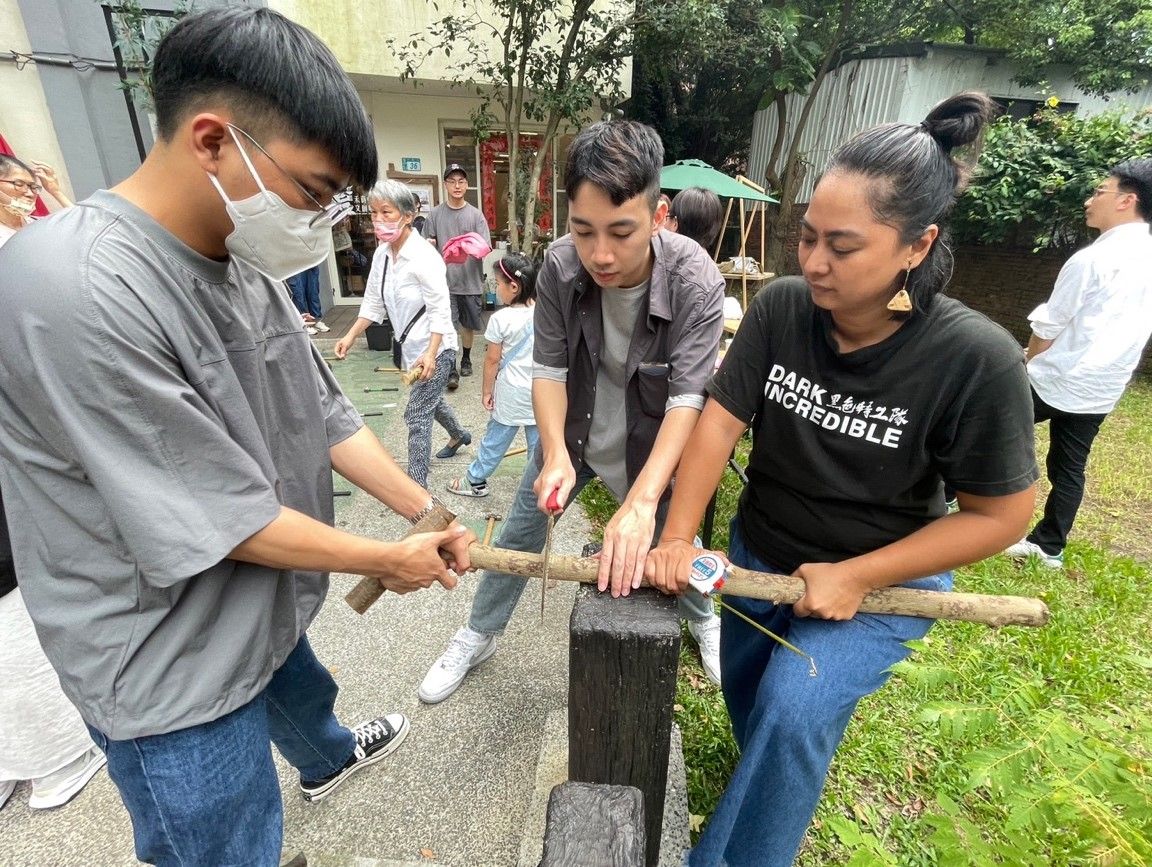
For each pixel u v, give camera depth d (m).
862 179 0.94
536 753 2.01
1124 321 2.72
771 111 10.22
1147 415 5.68
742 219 6.14
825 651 1.20
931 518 1.31
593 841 0.80
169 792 1.02
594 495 3.70
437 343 3.21
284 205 0.93
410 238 3.17
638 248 1.48
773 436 1.34
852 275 0.99
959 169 1.01
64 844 1.69
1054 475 3.05
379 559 1.12
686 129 10.84
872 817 1.85
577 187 1.40
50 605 0.95
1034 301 8.12
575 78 5.82
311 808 1.82
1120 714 2.24
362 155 0.94
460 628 2.60
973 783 0.85
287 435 1.21
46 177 3.62
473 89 7.20
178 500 0.87
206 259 0.96
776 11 7.39
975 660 1.21
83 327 0.79
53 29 5.46
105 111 5.85
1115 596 2.88
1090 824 0.77
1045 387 2.93
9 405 0.85
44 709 1.71
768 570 1.51
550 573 1.26
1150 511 3.88
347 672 2.35
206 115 0.84
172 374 0.87
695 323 1.70
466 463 4.13
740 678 1.64
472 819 1.80
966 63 8.19
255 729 1.16
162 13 5.45
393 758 1.99
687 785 1.90
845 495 1.27
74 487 0.89
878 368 1.13
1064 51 8.04
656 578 1.18
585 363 1.89
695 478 1.38
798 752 1.18
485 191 8.30
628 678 1.10
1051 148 7.30
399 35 6.43
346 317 7.78
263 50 0.82
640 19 5.61
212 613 1.02
